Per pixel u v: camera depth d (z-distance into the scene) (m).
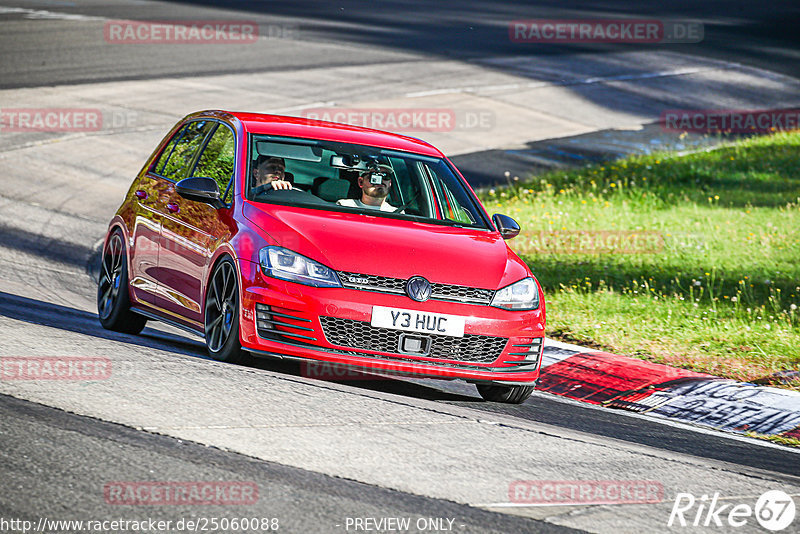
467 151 82.19
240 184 27.30
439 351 25.03
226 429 19.84
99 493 15.96
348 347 24.47
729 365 33.19
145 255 30.16
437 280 25.20
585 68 121.25
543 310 26.75
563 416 26.80
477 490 18.25
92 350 25.36
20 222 52.34
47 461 17.08
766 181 71.62
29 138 70.94
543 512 17.47
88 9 128.50
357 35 131.62
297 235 25.38
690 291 42.69
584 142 88.69
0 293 35.03
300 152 28.72
